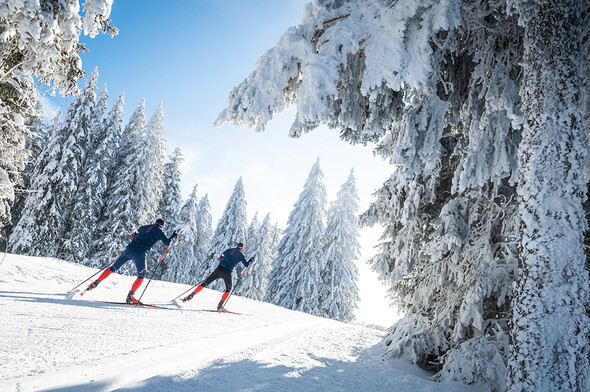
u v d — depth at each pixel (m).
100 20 5.87
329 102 4.39
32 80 6.97
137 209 26.34
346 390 3.45
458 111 5.67
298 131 4.51
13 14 5.05
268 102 4.45
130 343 3.60
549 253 3.05
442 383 4.23
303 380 3.42
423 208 6.38
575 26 3.43
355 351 5.82
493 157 4.71
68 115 24.23
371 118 4.95
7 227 24.59
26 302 4.77
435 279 5.82
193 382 2.78
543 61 3.38
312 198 26.12
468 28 4.48
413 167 4.52
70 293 5.82
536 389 2.87
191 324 5.38
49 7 5.37
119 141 28.50
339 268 25.27
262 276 34.38
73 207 24.41
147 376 2.77
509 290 4.58
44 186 22.59
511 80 4.50
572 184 3.12
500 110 4.53
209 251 33.12
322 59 4.26
